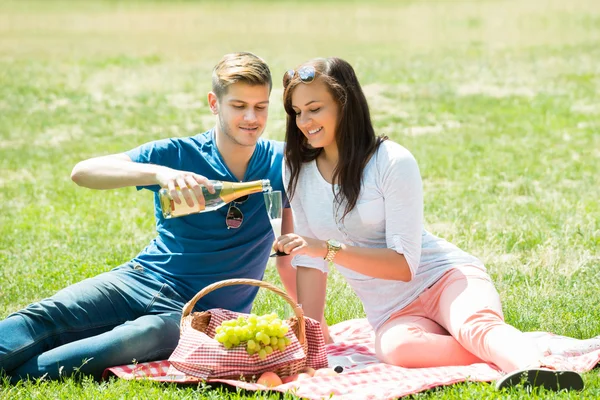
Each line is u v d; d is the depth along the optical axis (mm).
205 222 6293
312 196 6332
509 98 21953
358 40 36438
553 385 5223
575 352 5953
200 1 61062
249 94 6090
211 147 6438
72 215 11820
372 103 21578
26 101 22406
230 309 6461
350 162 6082
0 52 32594
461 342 5863
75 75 26734
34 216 11750
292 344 5660
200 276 6316
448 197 12164
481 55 29906
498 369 5672
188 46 34969
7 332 5781
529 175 13625
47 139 18125
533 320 7020
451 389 5375
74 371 5734
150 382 5566
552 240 9648
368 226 6219
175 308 6227
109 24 46062
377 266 5973
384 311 6332
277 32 40938
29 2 59625
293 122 6227
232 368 5523
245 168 6461
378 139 6203
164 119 20281
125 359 5824
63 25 45438
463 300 5922
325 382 5500
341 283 8344
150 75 27031
